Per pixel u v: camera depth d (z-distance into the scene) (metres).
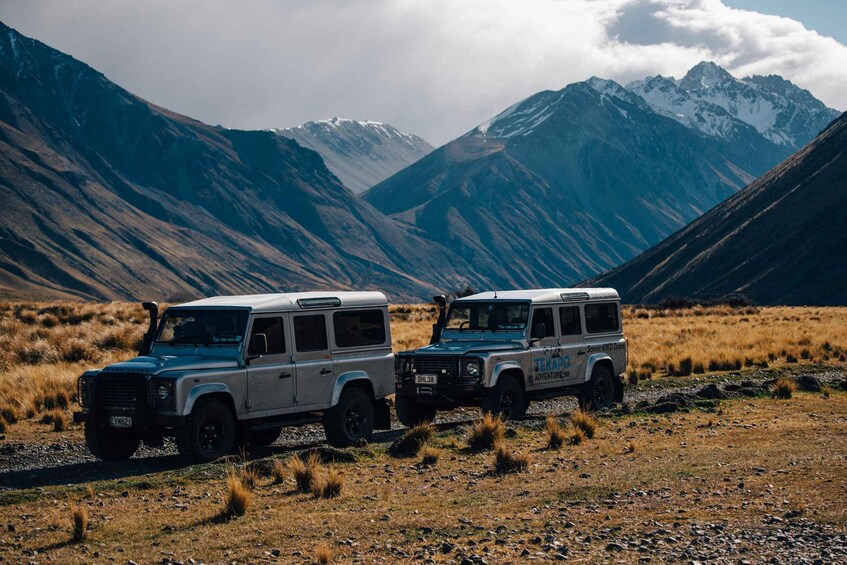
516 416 16.70
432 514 9.57
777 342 32.88
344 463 12.72
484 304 17.72
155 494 10.84
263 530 9.03
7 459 13.80
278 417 14.34
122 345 28.50
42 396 19.06
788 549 8.00
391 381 15.95
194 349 13.85
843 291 190.38
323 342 14.80
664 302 81.69
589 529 8.83
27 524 9.45
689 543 8.26
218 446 13.23
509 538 8.55
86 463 13.50
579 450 13.50
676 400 18.31
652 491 10.42
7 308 37.38
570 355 18.05
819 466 11.54
